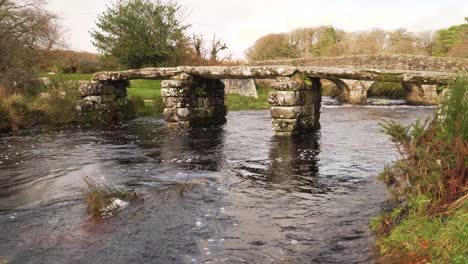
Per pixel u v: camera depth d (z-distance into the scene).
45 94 18.83
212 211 6.46
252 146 12.40
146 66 34.75
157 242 5.30
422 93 34.12
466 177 5.27
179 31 34.91
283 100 13.36
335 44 68.69
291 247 5.14
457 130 5.57
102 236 5.48
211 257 4.88
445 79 11.28
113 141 13.58
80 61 39.34
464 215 4.46
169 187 7.82
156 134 15.09
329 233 5.55
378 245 4.95
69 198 7.14
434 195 5.50
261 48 73.69
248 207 6.66
